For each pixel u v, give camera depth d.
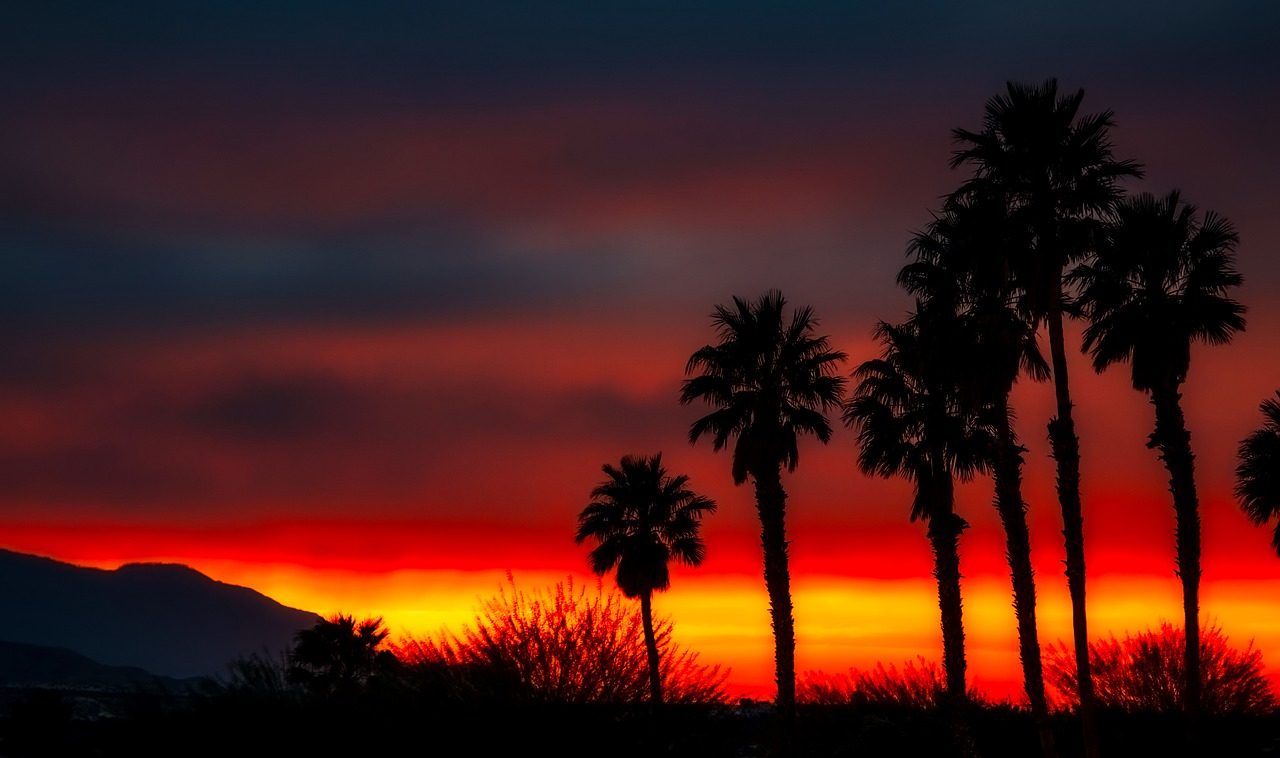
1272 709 63.38
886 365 65.38
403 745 20.58
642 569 94.75
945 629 60.91
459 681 21.28
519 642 21.28
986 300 54.03
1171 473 58.56
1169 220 58.31
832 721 65.94
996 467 54.69
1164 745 59.62
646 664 21.31
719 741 21.17
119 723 21.28
